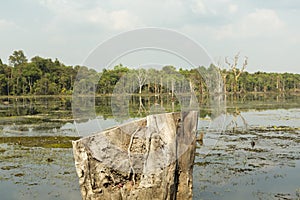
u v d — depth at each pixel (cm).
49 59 6706
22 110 3388
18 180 981
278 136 1703
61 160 1216
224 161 1156
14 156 1291
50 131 1939
